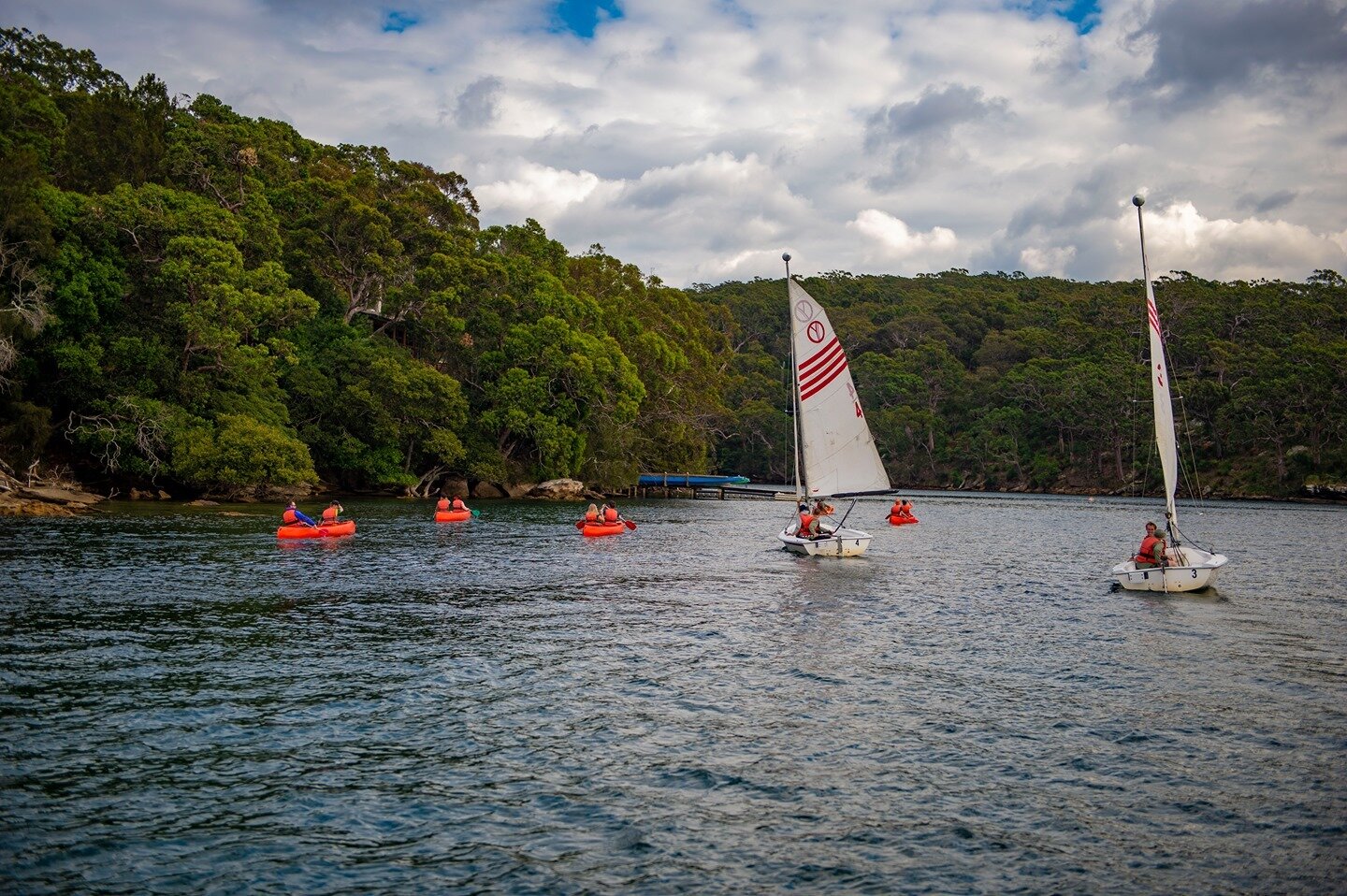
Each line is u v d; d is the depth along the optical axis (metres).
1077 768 13.25
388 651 19.80
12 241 50.56
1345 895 9.69
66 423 55.53
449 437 73.44
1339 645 21.58
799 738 14.43
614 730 14.68
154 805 11.52
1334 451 101.69
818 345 33.38
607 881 9.88
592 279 113.06
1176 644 21.56
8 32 87.19
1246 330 130.38
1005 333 162.88
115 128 64.44
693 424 108.69
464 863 10.22
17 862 9.99
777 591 29.27
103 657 18.52
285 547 37.34
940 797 12.17
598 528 48.12
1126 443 122.19
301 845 10.59
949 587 30.62
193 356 60.12
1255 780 12.84
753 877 9.99
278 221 70.69
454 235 90.06
